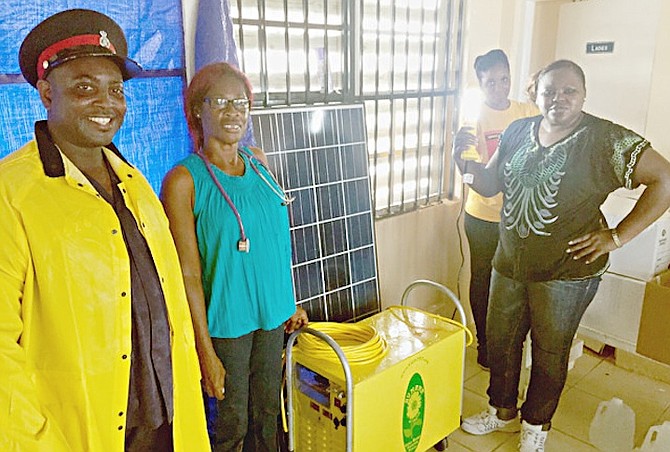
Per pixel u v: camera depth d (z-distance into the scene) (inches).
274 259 68.7
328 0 95.8
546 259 80.4
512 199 83.9
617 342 113.3
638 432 97.0
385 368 76.7
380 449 78.5
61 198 44.4
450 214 127.3
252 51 87.0
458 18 118.1
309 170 91.0
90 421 46.8
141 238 50.8
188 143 77.2
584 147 75.3
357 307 100.0
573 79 74.1
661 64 116.0
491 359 94.0
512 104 108.4
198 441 59.2
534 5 121.6
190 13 74.7
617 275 111.0
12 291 42.8
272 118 85.5
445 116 122.4
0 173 42.6
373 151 110.2
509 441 95.0
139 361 50.1
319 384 81.6
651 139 119.6
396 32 108.3
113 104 46.1
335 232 95.4
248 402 75.2
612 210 109.6
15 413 43.0
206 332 65.2
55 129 45.7
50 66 43.7
